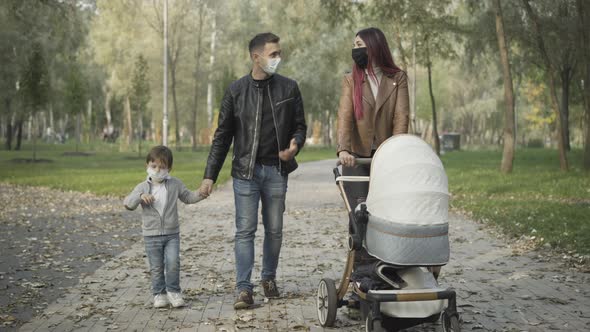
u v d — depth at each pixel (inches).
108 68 2348.7
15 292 266.4
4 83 1526.8
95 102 2930.6
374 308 172.7
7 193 741.3
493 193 690.2
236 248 240.5
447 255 177.9
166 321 220.2
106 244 391.5
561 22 1088.2
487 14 1178.6
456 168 1146.7
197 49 2338.8
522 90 2536.9
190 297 254.4
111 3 2190.0
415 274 183.9
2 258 345.4
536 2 1130.0
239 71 2426.2
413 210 174.1
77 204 623.5
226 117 243.6
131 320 221.8
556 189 701.9
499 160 1493.6
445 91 2792.8
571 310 230.2
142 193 234.7
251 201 240.8
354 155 215.9
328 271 303.7
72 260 339.6
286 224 474.3
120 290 268.5
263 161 242.8
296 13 1977.1
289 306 239.0
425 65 1466.5
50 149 2322.8
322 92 2218.3
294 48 2118.6
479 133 3380.9
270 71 236.4
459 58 1465.3
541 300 245.6
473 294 255.4
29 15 1216.2
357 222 189.0
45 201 651.5
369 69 211.3
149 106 2488.9
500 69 1444.4
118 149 2418.8
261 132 241.1
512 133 973.8
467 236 412.8
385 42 212.2
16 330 210.8
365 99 211.8
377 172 182.1
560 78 1574.8
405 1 1274.6
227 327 211.2
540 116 2536.9
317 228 452.1
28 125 3624.5
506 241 392.2
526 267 311.3
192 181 868.6
